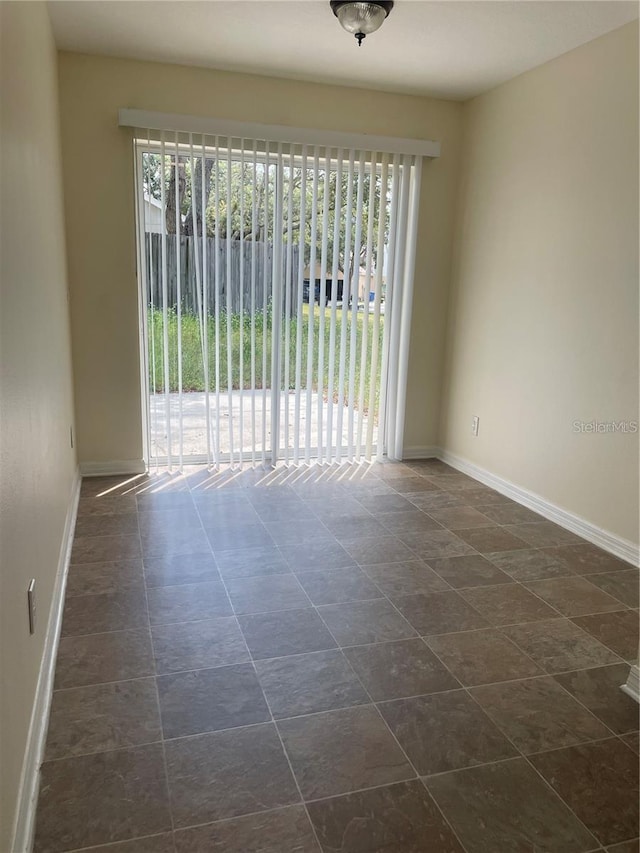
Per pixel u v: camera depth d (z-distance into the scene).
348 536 3.26
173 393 4.10
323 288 4.17
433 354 4.59
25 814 1.45
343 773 1.68
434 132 4.23
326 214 4.04
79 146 3.64
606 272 3.11
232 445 4.19
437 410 4.71
